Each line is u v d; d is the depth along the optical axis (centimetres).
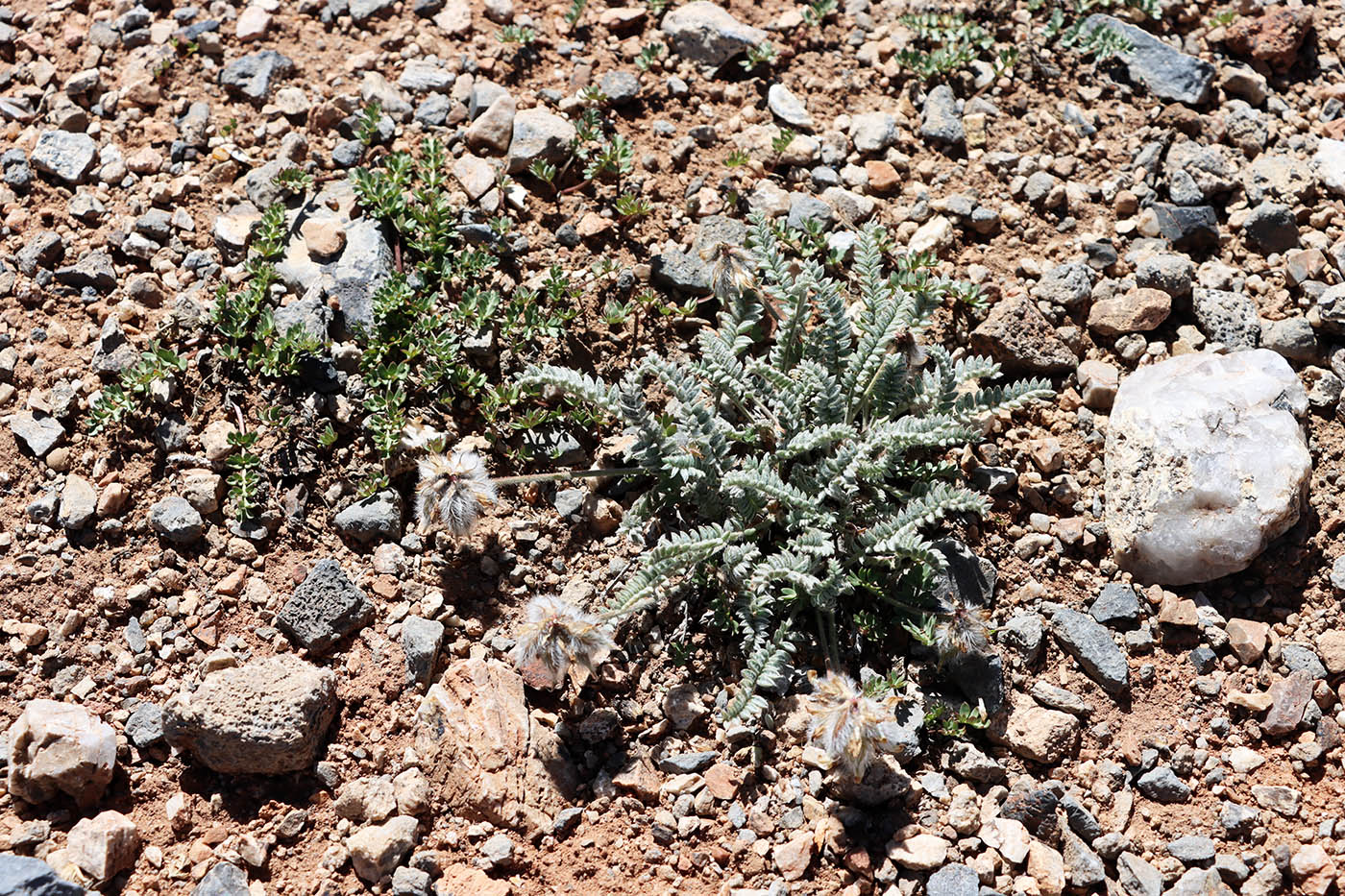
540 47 81
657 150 78
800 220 76
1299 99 81
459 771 67
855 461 69
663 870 66
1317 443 73
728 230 76
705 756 68
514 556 71
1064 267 75
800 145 78
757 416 72
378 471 72
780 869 66
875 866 66
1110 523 71
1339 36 83
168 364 72
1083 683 70
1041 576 71
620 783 67
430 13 82
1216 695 69
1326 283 76
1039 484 72
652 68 81
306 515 71
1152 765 68
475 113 79
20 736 66
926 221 77
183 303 74
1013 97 80
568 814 67
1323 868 66
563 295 75
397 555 71
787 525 70
